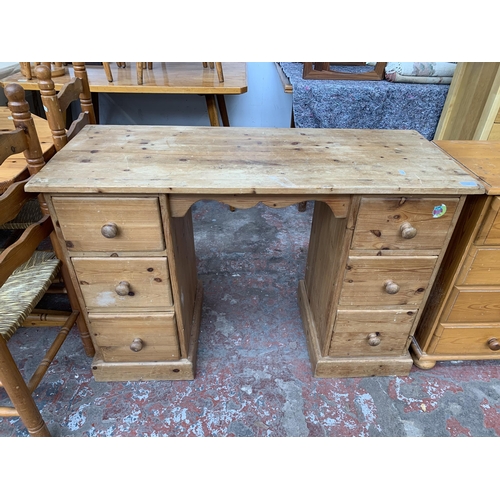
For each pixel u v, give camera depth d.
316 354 1.46
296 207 2.70
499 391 1.46
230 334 1.66
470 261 1.24
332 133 1.43
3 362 1.03
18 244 1.05
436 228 1.15
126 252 1.13
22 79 2.11
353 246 1.17
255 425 1.32
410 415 1.36
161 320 1.28
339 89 2.05
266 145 1.29
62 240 1.11
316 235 1.53
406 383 1.48
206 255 2.16
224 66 2.62
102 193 1.02
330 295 1.31
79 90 1.45
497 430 1.32
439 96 2.09
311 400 1.40
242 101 2.92
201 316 1.75
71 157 1.15
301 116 2.16
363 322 1.34
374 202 1.09
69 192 1.01
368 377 1.49
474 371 1.53
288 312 1.79
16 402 1.12
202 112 2.96
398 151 1.29
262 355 1.57
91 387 1.43
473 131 1.85
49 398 1.39
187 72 2.45
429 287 1.27
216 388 1.44
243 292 1.91
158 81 2.20
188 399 1.39
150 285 1.20
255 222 2.50
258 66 2.76
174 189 1.00
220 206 2.68
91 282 1.19
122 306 1.24
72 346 1.60
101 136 1.31
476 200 1.16
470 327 1.40
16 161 1.31
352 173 1.11
